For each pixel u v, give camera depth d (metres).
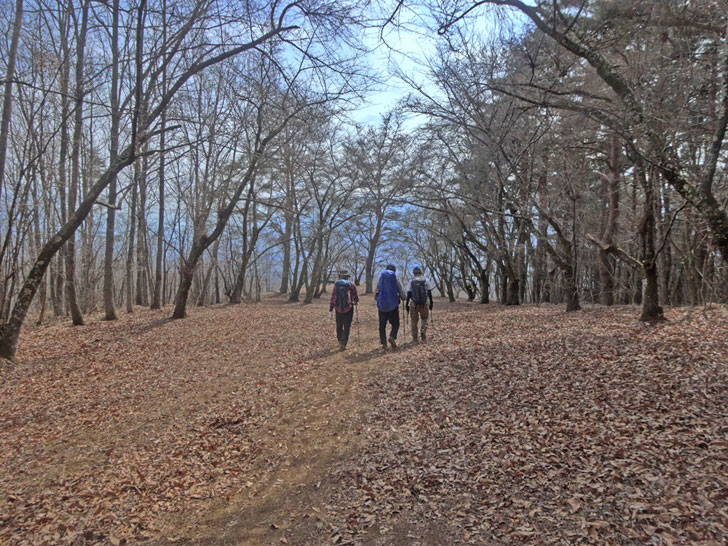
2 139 10.67
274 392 7.30
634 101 6.10
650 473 3.53
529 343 8.28
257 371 8.81
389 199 20.80
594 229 17.53
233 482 4.50
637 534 2.90
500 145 13.00
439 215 22.56
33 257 16.45
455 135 16.62
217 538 3.58
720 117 5.42
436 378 6.96
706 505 3.04
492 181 15.83
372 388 6.96
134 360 10.27
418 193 19.08
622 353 6.62
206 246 17.03
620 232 15.92
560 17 6.43
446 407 5.68
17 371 9.49
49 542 3.68
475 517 3.39
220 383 8.12
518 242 18.91
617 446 4.02
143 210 23.34
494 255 19.44
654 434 4.10
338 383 7.49
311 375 8.17
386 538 3.30
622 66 6.90
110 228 17.34
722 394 4.62
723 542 2.68
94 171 18.08
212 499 4.22
